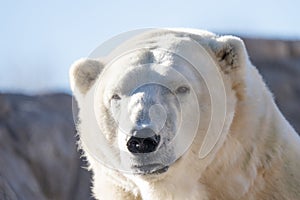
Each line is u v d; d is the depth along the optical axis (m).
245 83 11.55
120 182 11.71
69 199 20.75
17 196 15.31
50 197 20.42
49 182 20.48
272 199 11.77
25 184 19.05
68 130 21.56
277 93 27.39
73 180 20.92
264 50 29.84
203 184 11.62
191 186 11.45
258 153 11.66
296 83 27.94
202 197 11.64
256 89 11.77
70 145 21.25
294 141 12.12
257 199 11.81
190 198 11.52
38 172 20.36
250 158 11.59
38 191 19.34
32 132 20.91
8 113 21.45
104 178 11.94
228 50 11.52
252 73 11.96
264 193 11.79
